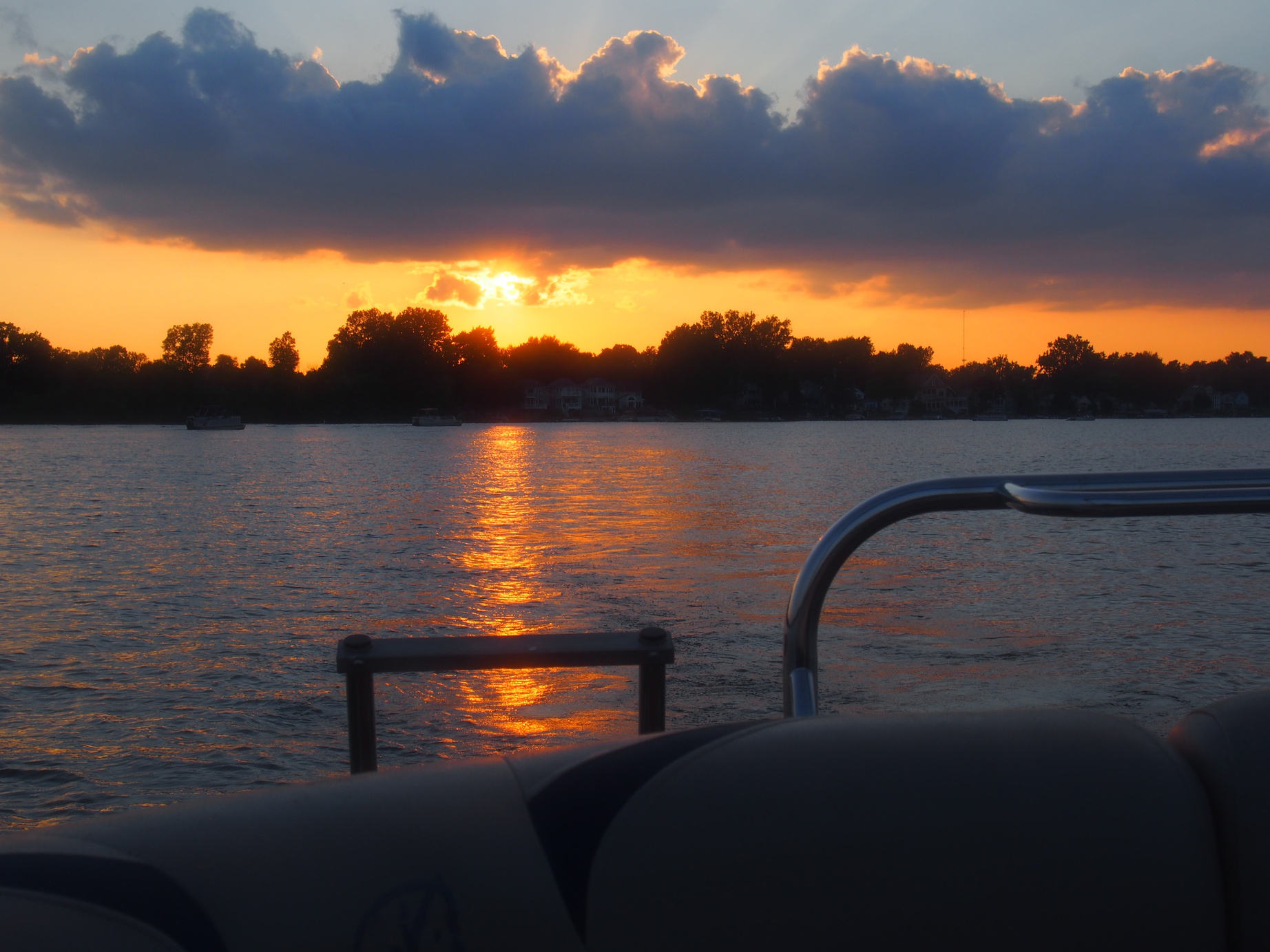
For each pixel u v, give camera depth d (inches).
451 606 409.1
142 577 489.7
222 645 340.2
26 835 29.6
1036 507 47.7
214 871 29.4
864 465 1633.9
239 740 241.6
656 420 6151.6
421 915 30.4
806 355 6323.8
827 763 35.1
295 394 5201.8
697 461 1780.3
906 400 6545.3
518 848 32.3
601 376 6737.2
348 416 5226.4
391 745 225.3
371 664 68.2
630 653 69.2
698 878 32.8
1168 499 47.3
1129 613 369.1
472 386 5861.2
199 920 28.2
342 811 32.1
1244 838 34.8
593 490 1085.1
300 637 353.7
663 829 33.2
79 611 402.0
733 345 6122.1
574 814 33.4
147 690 282.8
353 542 626.2
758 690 270.7
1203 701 260.5
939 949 33.4
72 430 4220.0
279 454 2074.3
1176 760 36.6
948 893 33.7
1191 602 392.2
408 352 5280.5
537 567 510.6
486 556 553.3
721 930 32.7
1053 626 344.2
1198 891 34.6
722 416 6122.1
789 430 4375.0
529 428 4859.7
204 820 30.8
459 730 233.5
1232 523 647.8
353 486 1160.8
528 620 379.2
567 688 260.7
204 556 564.1
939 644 319.0
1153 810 35.1
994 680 277.0
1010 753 35.9
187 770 223.0
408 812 32.5
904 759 35.4
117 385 5027.1
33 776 219.5
